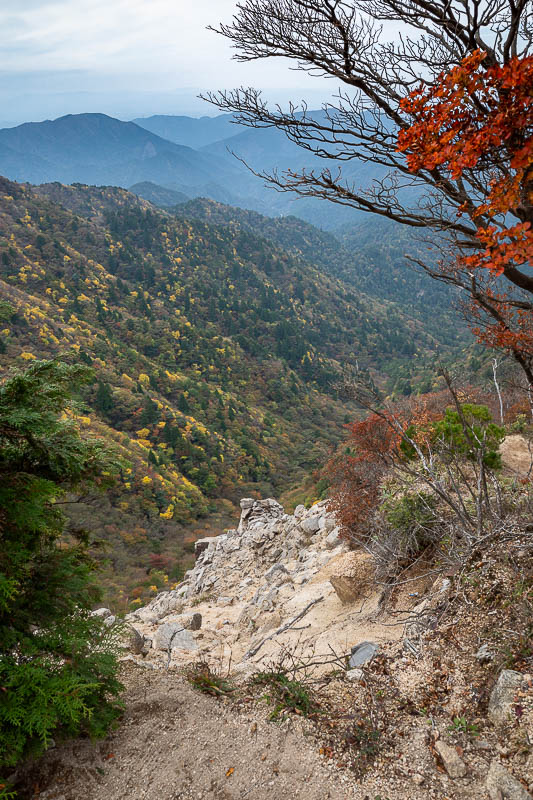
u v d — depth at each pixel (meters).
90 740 3.42
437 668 3.64
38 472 3.53
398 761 2.94
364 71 4.82
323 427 180.50
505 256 3.40
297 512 13.78
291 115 5.02
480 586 4.09
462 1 4.32
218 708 3.73
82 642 3.43
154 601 15.33
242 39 5.03
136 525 77.81
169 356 199.00
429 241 5.21
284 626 6.63
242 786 2.96
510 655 3.30
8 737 2.89
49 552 3.69
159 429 128.62
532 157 3.26
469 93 3.51
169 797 2.94
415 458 7.40
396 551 5.57
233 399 180.00
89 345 164.00
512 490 5.28
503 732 2.85
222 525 90.44
